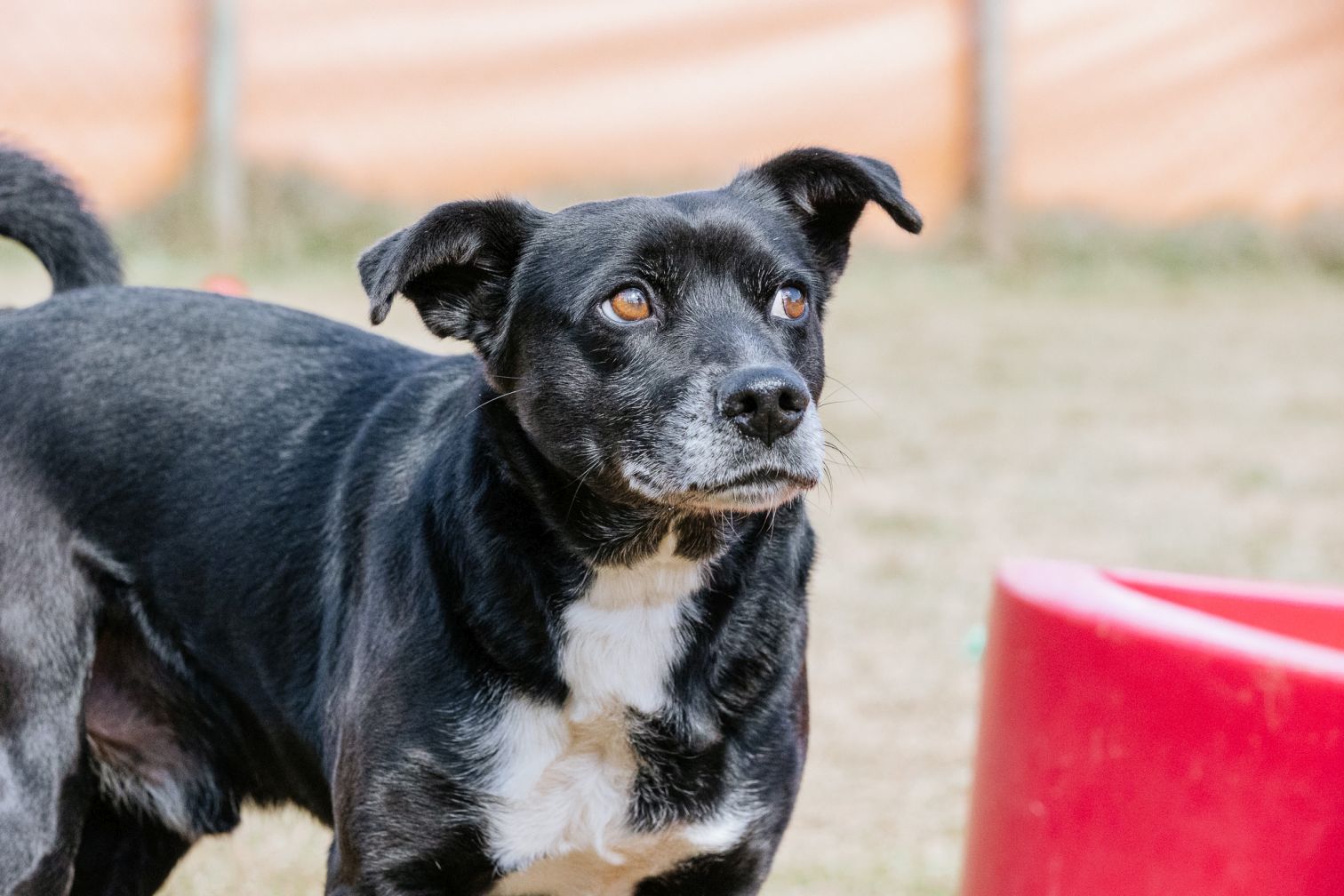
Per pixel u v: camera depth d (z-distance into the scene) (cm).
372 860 483
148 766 554
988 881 501
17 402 532
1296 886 420
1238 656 428
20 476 524
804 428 479
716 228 500
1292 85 2539
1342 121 2553
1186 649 437
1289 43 2530
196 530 536
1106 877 454
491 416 502
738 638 498
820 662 933
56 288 625
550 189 2353
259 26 2259
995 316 2139
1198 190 2558
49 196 619
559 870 504
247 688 538
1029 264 2445
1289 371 1856
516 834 489
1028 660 486
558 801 492
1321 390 1755
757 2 2369
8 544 518
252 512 532
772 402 468
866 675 916
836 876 688
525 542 487
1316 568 1120
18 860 510
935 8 2425
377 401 544
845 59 2416
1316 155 2561
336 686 502
